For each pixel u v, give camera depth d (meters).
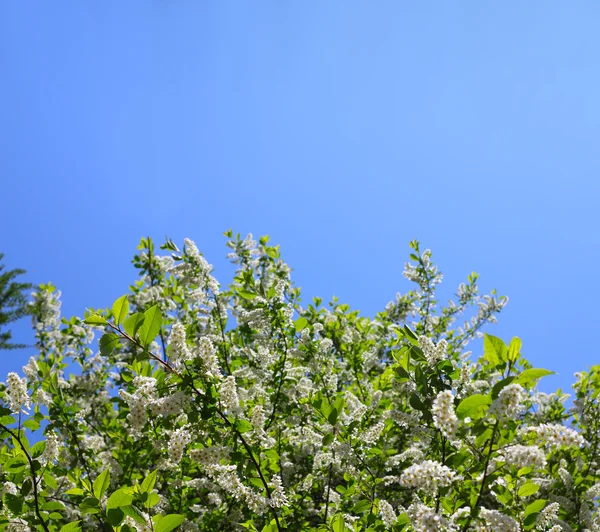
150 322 3.40
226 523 5.61
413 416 4.10
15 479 4.01
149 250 8.81
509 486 3.32
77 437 5.98
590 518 4.75
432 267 8.66
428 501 3.99
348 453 4.91
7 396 4.01
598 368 5.99
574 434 2.71
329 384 6.19
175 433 3.54
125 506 3.02
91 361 8.66
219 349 7.49
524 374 2.67
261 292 6.14
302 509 6.06
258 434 4.20
